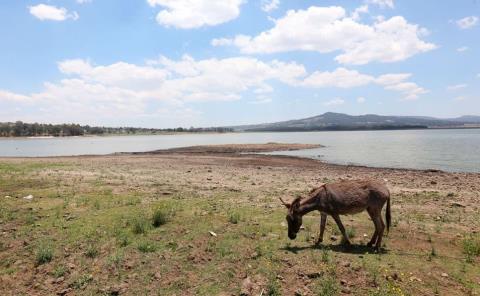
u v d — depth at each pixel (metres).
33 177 21.47
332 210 10.17
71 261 9.78
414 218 13.71
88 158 42.91
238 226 11.73
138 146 98.44
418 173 30.84
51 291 8.75
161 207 12.95
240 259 9.27
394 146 78.38
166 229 11.38
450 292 7.98
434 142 91.94
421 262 9.21
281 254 9.44
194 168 31.48
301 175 28.02
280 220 12.67
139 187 18.88
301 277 8.42
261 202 15.87
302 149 71.75
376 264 8.91
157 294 8.29
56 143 128.75
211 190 18.97
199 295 8.10
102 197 15.84
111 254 9.94
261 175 27.14
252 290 8.09
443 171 32.66
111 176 23.25
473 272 8.81
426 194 19.34
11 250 10.51
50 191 16.98
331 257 9.22
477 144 79.38
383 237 11.16
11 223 12.25
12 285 9.05
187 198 16.20
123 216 12.70
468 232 11.78
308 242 10.59
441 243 10.67
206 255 9.62
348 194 10.05
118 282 8.81
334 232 11.46
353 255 9.47
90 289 8.68
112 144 114.12
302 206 10.38
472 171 34.62
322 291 7.93
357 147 76.50
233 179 24.06
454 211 15.04
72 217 12.73
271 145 80.56
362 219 13.17
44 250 10.07
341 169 34.22
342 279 8.28
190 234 10.91
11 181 19.53
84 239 10.88
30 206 14.16
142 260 9.56
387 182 24.77
